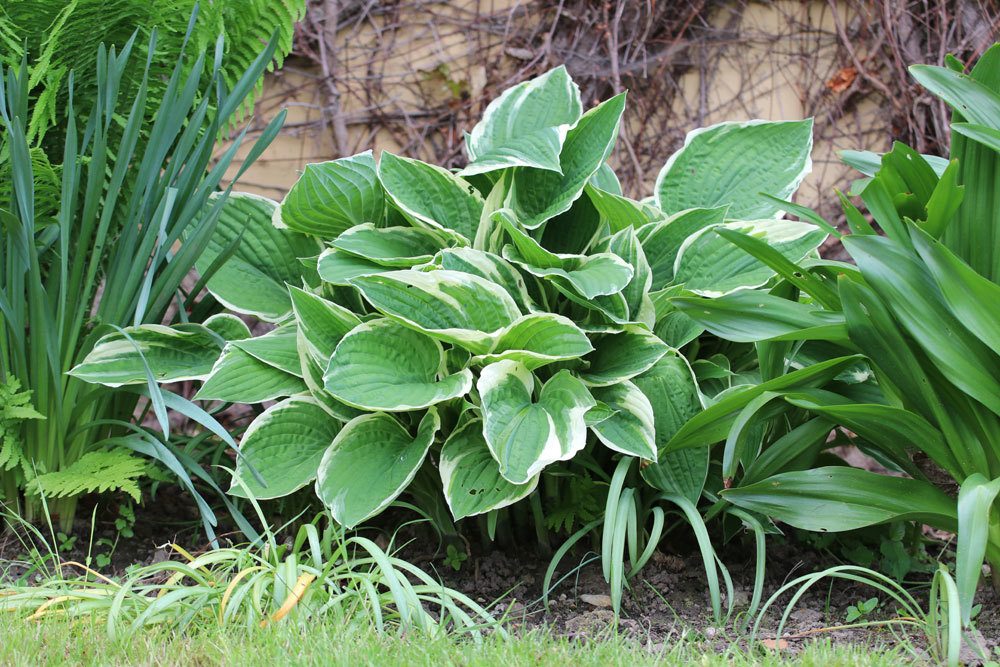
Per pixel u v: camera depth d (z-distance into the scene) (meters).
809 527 2.26
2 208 2.65
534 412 2.47
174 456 2.67
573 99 3.02
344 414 2.71
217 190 3.14
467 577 2.70
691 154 3.14
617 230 3.00
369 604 2.21
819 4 4.49
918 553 2.80
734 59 4.53
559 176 2.91
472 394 2.64
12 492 2.78
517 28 4.52
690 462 2.61
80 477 2.62
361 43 4.49
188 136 2.71
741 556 2.77
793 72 4.51
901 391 2.27
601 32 4.52
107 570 2.67
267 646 1.91
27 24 2.69
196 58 2.99
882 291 2.09
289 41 3.11
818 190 4.47
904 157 2.21
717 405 2.31
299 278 3.14
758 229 2.82
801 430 2.47
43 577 2.53
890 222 2.19
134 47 2.89
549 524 2.70
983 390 2.06
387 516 3.01
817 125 4.48
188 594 2.13
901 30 4.43
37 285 2.58
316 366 2.72
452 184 2.93
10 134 2.44
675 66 4.54
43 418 2.61
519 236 2.61
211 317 2.96
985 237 2.18
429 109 4.50
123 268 2.72
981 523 1.93
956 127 2.03
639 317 2.73
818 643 2.11
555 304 2.92
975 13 4.39
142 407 3.92
